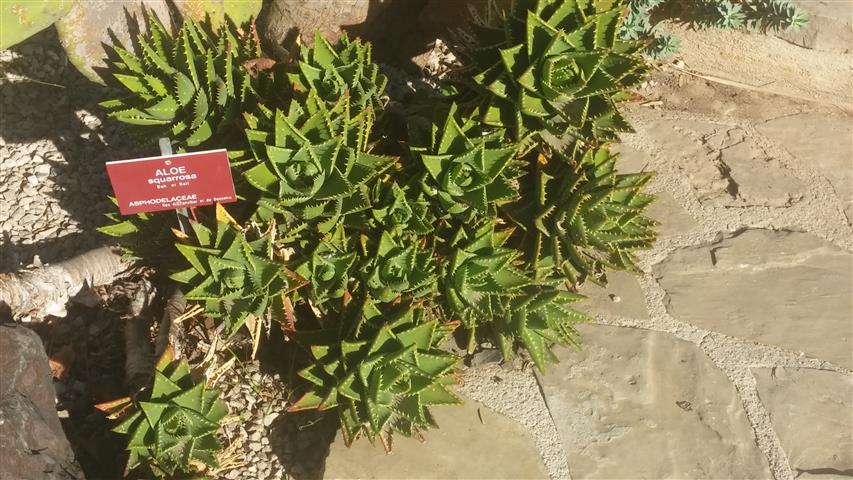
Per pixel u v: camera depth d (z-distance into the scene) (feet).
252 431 8.80
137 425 7.82
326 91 8.96
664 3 12.69
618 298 10.52
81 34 9.30
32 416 7.43
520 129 8.72
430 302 9.10
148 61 8.93
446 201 8.78
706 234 11.37
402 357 8.07
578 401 9.38
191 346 9.09
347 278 8.70
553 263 9.57
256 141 8.23
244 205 9.01
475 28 9.10
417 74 13.01
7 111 11.55
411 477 8.55
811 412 9.50
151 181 7.95
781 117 13.05
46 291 8.85
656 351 9.95
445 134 8.41
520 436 9.04
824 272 10.97
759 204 11.78
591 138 9.11
